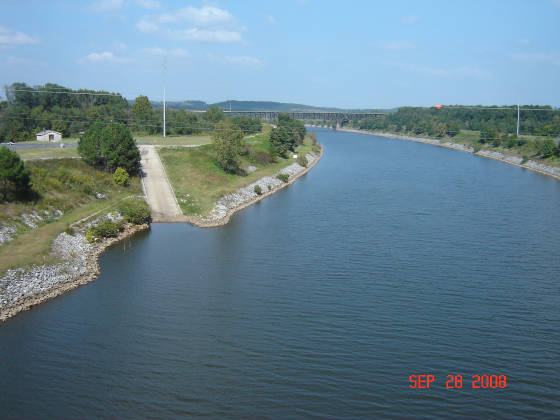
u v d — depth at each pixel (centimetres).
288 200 7425
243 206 6975
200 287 3966
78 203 5631
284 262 4559
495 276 4225
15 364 2838
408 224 5903
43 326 3269
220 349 3039
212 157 8500
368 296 3812
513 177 9769
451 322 3409
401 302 3712
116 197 6222
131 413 2466
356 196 7688
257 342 3128
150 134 11756
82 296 3753
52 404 2516
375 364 2908
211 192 6969
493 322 3416
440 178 9556
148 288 3934
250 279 4147
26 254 4019
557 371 2867
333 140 19288
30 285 3681
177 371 2811
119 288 3922
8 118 9794
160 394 2611
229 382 2719
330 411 2506
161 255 4731
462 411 2527
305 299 3753
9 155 4853
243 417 2453
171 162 7975
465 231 5588
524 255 4756
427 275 4238
